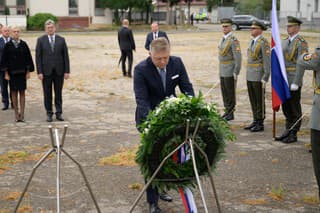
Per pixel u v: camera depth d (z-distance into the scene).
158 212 5.61
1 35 12.77
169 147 4.62
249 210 5.84
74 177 7.00
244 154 8.16
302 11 56.31
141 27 59.34
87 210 5.84
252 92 9.85
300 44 8.69
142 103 5.33
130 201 6.11
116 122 10.82
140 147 4.70
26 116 11.54
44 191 6.46
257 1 65.12
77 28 56.78
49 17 53.50
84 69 21.09
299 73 7.79
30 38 39.53
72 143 8.93
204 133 4.62
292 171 7.30
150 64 5.45
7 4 55.09
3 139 9.30
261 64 9.64
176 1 67.06
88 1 57.50
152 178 4.55
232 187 6.60
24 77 10.79
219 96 14.26
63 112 12.00
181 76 5.60
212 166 4.81
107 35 45.88
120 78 18.25
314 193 6.38
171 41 37.91
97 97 14.21
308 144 8.83
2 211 5.77
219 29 57.91
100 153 8.25
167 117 4.54
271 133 9.71
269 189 6.54
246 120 10.97
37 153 8.30
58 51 10.77
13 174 7.17
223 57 10.73
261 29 9.69
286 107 9.01
